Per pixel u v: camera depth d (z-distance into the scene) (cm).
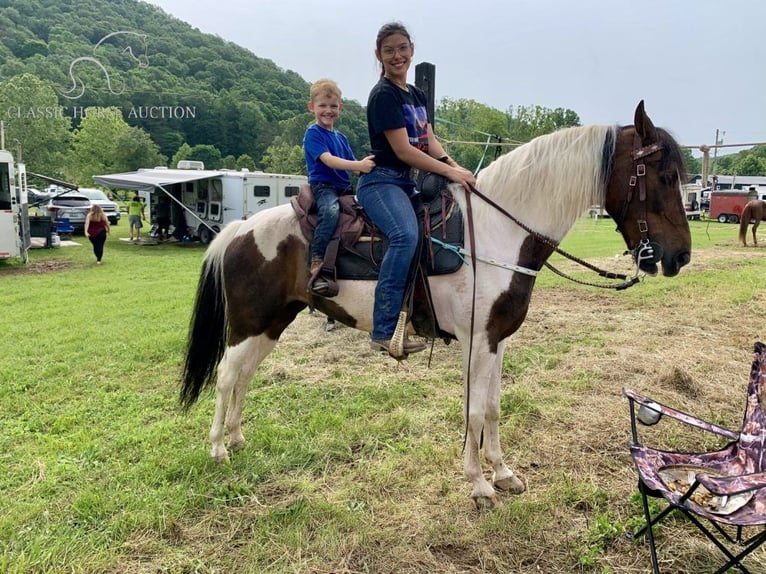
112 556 224
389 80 247
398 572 219
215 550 232
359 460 306
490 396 272
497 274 245
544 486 282
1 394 402
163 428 345
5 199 1077
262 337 305
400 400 390
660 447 318
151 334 577
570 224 255
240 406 318
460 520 253
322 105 286
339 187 290
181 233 1656
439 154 279
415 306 260
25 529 240
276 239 286
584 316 659
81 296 796
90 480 282
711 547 230
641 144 239
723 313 666
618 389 411
